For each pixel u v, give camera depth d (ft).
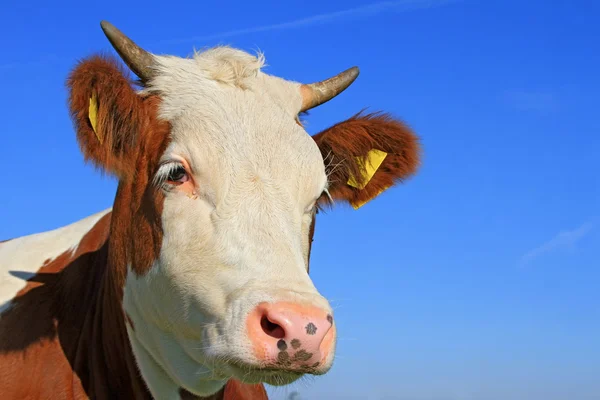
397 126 6.39
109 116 5.34
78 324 5.95
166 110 5.50
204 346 5.04
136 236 5.44
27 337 5.83
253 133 5.36
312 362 4.72
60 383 5.69
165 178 5.31
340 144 6.37
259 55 5.97
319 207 6.77
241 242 5.05
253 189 5.18
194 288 5.10
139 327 5.51
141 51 5.72
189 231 5.16
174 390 5.57
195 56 5.84
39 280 6.16
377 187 6.75
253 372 4.81
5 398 5.58
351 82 6.37
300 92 6.10
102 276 5.98
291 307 4.70
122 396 5.70
